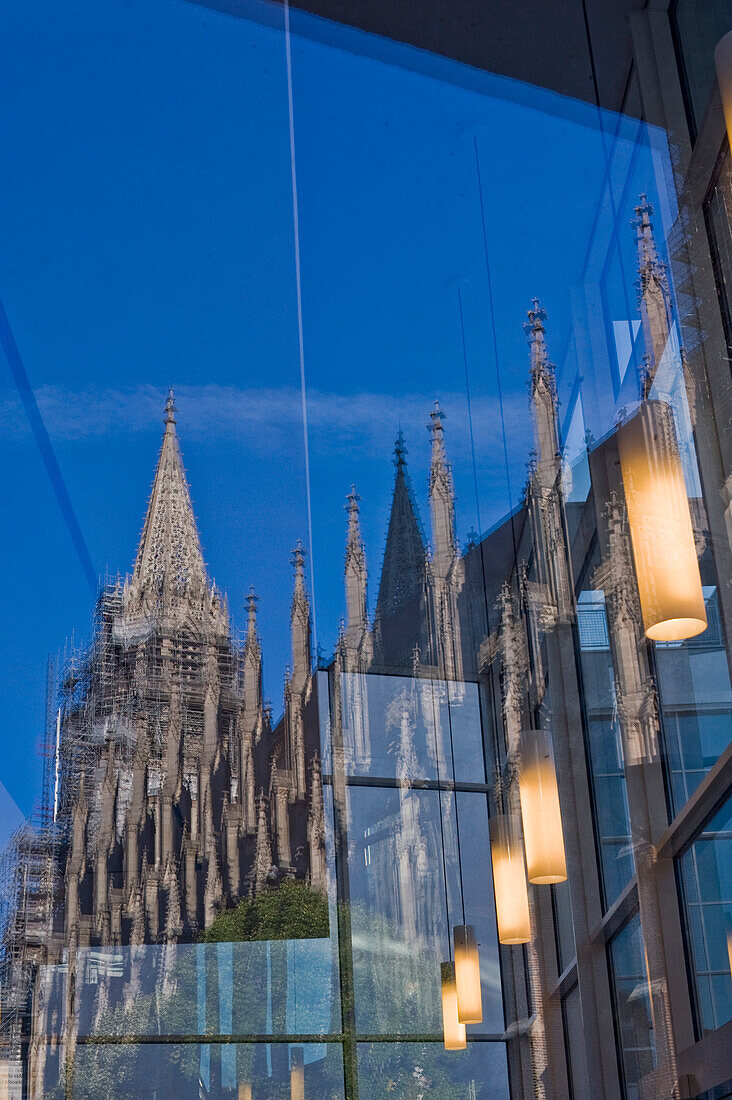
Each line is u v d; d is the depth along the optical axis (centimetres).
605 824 502
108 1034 995
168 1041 1023
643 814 425
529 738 532
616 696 436
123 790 1524
